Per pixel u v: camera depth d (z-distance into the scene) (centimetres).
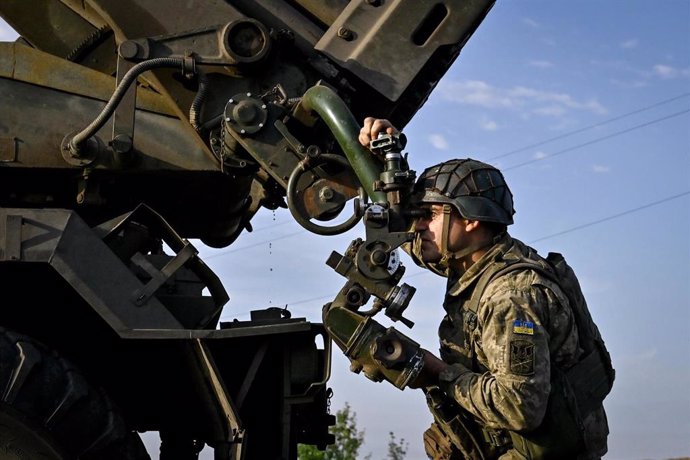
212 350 370
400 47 398
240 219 477
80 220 340
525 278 314
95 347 383
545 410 303
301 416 400
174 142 398
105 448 334
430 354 321
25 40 446
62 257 335
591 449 320
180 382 386
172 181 415
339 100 357
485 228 331
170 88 393
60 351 374
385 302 322
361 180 345
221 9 396
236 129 375
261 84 395
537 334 303
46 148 384
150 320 340
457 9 399
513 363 299
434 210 336
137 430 403
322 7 409
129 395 394
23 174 396
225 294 377
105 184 407
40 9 443
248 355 371
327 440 414
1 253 330
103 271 338
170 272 349
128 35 392
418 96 418
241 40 387
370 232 326
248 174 394
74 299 365
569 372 319
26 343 332
